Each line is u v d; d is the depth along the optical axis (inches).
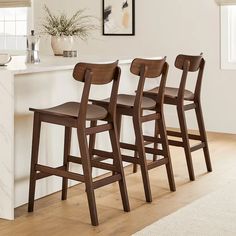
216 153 293.0
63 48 273.7
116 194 235.8
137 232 202.2
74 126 207.8
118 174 217.3
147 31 350.6
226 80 332.5
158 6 346.3
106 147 258.2
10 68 215.5
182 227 205.9
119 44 359.6
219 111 335.6
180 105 251.1
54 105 231.6
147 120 233.6
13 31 383.9
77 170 245.1
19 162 221.3
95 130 211.3
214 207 222.2
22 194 223.8
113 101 215.5
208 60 336.2
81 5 367.2
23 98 219.8
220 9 330.0
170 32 344.5
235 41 331.9
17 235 200.8
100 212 218.7
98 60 251.1
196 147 257.4
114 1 358.0
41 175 218.2
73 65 230.7
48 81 228.4
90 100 233.3
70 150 241.8
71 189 240.7
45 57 267.4
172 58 345.4
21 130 220.5
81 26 368.5
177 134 253.9
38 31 377.4
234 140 318.7
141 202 228.1
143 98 243.3
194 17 337.7
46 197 232.5
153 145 277.7
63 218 213.5
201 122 261.0
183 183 248.7
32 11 377.4
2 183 212.8
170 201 229.1
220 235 200.5
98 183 210.4
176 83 345.7
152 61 229.8
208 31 334.6
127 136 268.8
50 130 232.4
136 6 352.2
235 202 226.8
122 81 261.1
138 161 229.8
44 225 208.1
